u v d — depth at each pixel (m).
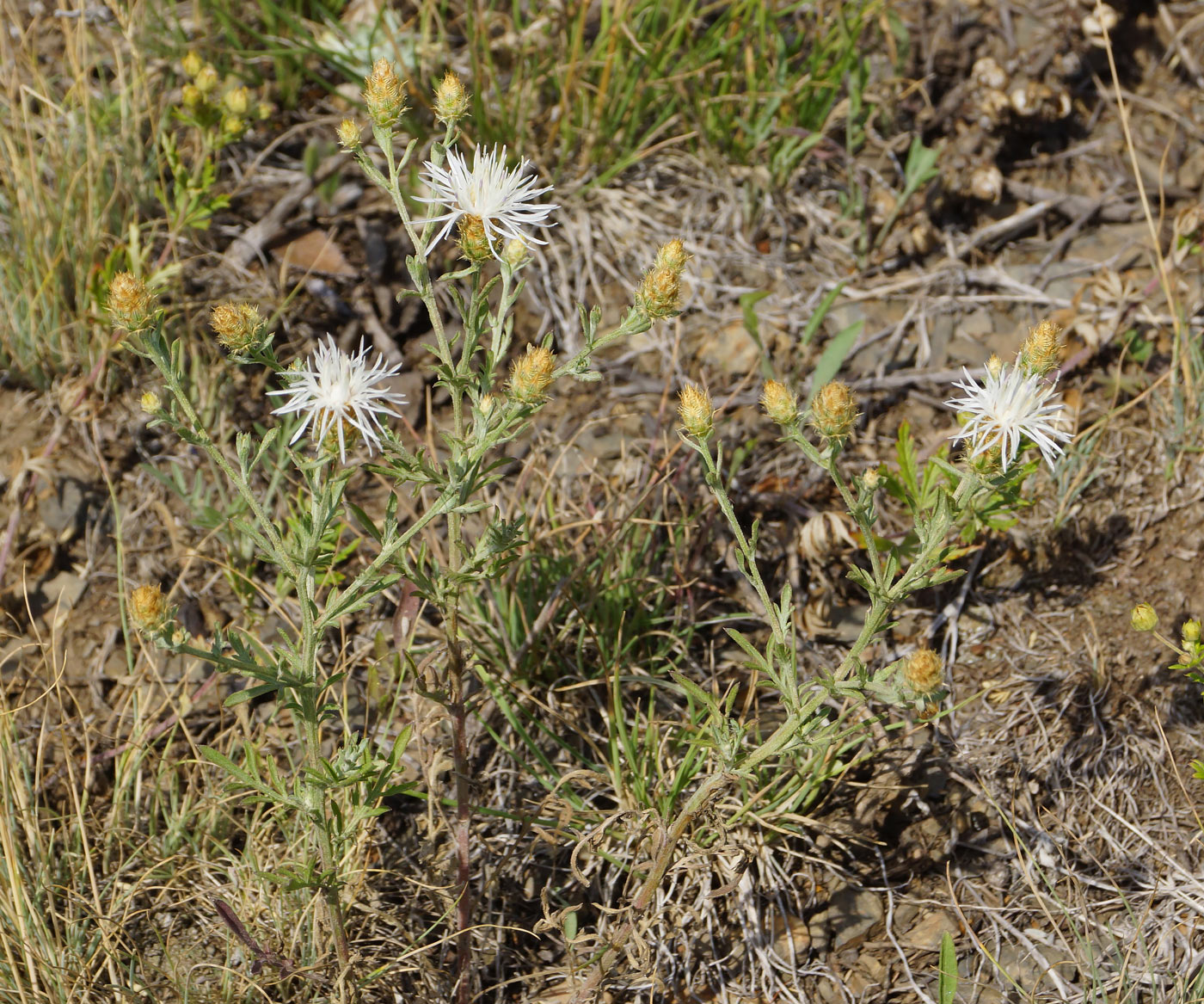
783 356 1.06
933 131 1.16
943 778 0.90
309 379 0.73
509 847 0.87
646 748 0.88
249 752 0.78
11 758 0.86
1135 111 1.21
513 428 0.84
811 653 0.94
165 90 1.13
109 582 0.97
